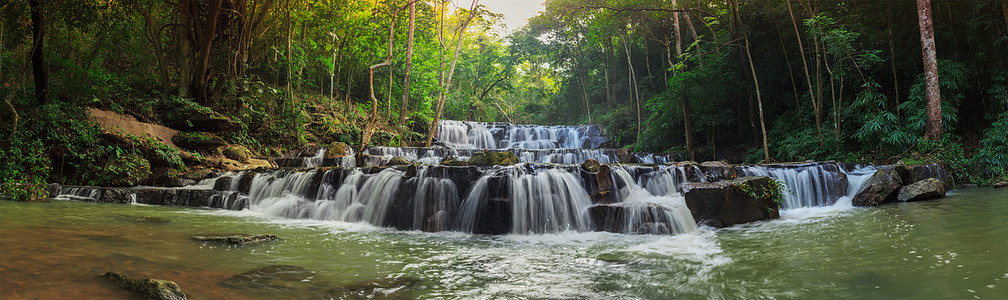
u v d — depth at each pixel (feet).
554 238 22.91
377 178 28.68
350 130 59.06
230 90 50.85
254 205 32.60
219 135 47.16
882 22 50.78
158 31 53.52
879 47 50.55
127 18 50.11
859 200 33.35
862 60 46.57
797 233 22.22
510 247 20.26
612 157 51.70
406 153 50.26
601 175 27.55
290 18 57.31
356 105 69.10
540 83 149.18
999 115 44.19
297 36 62.75
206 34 48.29
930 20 45.06
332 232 23.62
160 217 25.45
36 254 13.51
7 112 36.94
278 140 53.11
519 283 13.67
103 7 45.52
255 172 35.42
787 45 56.44
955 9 49.39
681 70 67.05
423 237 23.08
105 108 43.14
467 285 13.42
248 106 51.60
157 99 46.85
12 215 22.21
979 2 45.47
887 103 51.44
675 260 16.89
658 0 62.59
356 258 16.96
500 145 79.15
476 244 21.08
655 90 82.84
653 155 54.65
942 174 37.83
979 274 12.76
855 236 20.27
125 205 30.76
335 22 62.59
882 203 32.50
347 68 72.43
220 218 26.89
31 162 34.45
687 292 12.61
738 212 26.37
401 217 26.50
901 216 25.46
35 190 30.50
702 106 59.31
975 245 16.42
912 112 47.01
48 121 37.40
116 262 13.37
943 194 32.96
